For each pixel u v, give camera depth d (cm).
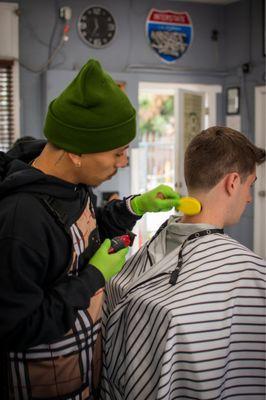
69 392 104
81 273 100
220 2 501
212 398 101
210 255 106
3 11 418
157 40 482
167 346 99
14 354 100
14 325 88
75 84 97
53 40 441
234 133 114
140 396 107
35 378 102
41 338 90
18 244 89
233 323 103
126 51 470
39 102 443
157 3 479
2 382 103
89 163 99
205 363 100
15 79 428
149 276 112
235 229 525
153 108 794
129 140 101
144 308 107
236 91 508
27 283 89
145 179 574
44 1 434
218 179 111
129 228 129
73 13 446
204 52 507
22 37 431
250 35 489
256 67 486
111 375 119
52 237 95
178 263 109
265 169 482
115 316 115
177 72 495
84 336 104
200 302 101
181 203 113
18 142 124
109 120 95
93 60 97
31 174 97
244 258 105
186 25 495
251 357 104
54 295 94
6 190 97
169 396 100
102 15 457
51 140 99
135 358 108
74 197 104
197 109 510
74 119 95
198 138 115
